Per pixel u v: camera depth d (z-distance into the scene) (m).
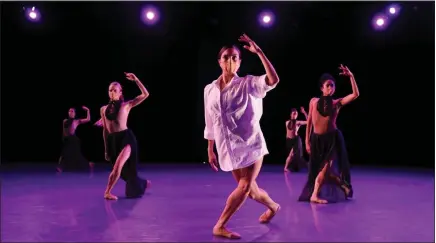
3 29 10.18
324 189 4.91
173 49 10.80
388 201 4.89
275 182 6.65
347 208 4.45
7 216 4.06
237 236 3.23
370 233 3.39
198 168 9.09
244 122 3.21
